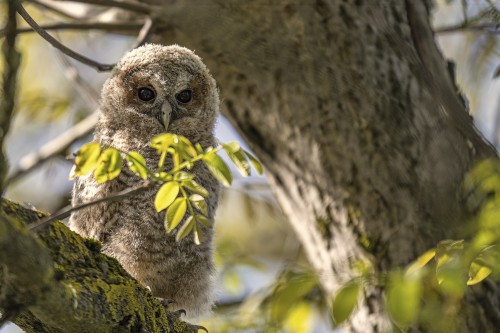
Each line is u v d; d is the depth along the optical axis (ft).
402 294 26.02
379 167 33.71
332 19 33.99
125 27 38.96
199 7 35.29
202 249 34.68
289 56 34.42
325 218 34.86
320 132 34.37
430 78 34.17
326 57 34.04
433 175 33.30
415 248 33.24
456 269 25.85
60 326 23.15
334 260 34.65
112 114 38.11
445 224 32.91
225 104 36.81
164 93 38.09
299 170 35.42
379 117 33.71
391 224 33.58
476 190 32.42
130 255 33.73
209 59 36.24
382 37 34.12
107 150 23.75
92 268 25.29
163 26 37.40
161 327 26.37
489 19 40.01
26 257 19.27
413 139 33.55
